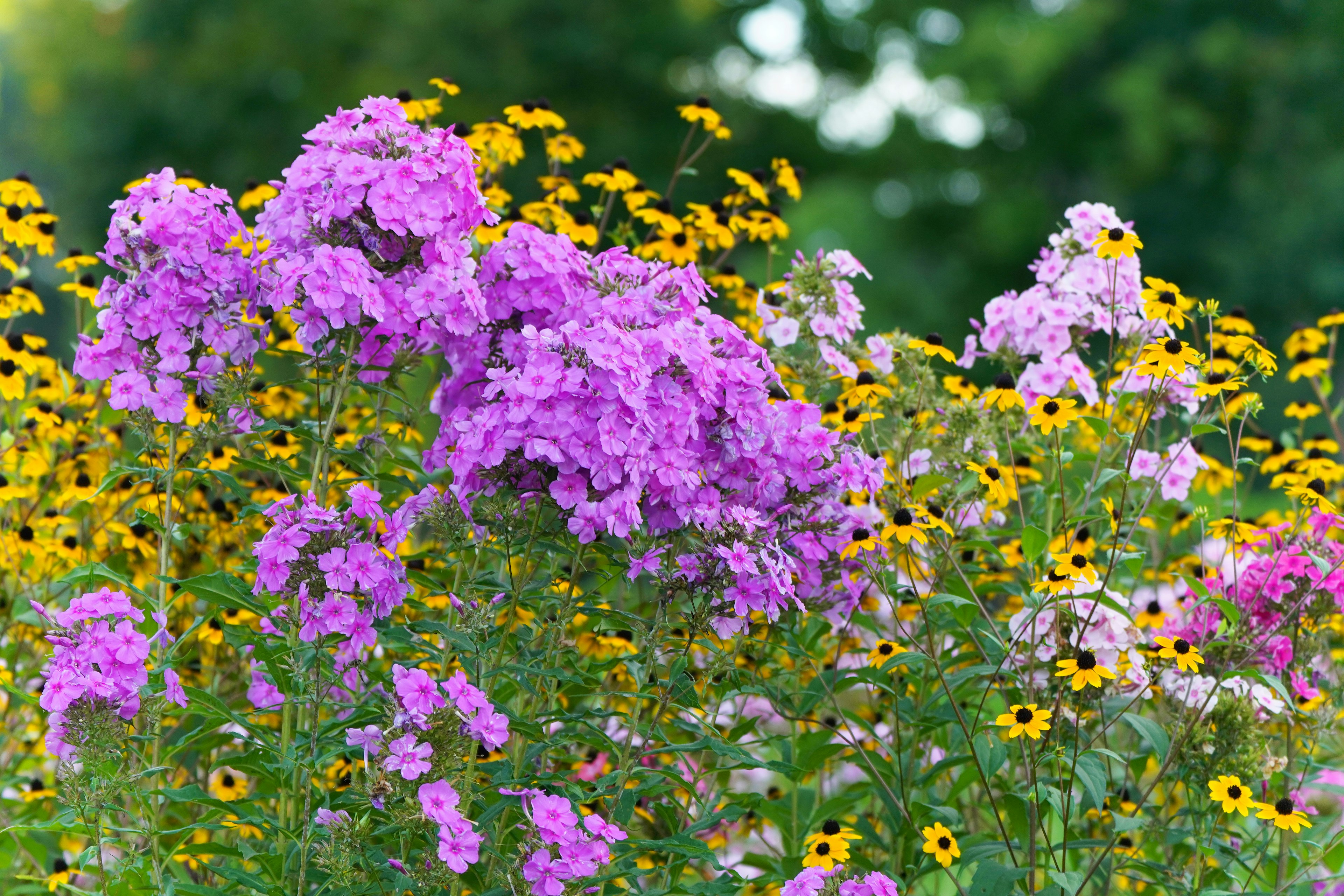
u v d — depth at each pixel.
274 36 19.77
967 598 3.70
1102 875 3.63
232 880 3.03
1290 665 3.96
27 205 4.87
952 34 21.38
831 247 18.08
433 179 3.14
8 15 22.92
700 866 4.25
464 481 3.06
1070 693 3.53
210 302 3.24
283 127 19.66
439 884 2.84
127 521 4.64
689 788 3.14
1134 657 3.48
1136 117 18.53
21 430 4.76
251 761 3.17
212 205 3.27
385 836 3.18
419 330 3.28
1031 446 3.82
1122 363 4.05
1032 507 4.38
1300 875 3.51
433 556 3.53
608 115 19.52
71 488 4.57
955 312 18.61
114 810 3.19
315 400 4.22
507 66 18.77
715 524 3.09
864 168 20.56
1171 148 19.03
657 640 3.11
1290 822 3.20
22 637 4.43
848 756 3.92
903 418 4.04
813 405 3.48
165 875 3.30
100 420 4.81
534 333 3.09
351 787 2.91
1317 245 18.25
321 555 2.94
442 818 2.73
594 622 3.67
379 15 19.53
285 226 3.22
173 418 3.20
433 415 4.37
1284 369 17.25
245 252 3.40
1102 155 19.20
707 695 3.67
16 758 4.65
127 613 3.05
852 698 4.85
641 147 19.08
